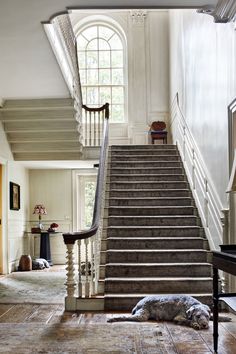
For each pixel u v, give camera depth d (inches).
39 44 215.0
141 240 251.9
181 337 154.0
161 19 449.1
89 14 447.5
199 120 279.7
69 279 208.2
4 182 346.0
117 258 241.9
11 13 178.2
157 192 301.7
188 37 319.3
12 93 294.4
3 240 343.6
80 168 425.4
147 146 369.4
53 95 300.0
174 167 332.5
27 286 273.1
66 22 262.4
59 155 361.1
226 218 209.6
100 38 455.5
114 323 177.5
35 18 184.1
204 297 208.7
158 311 183.2
